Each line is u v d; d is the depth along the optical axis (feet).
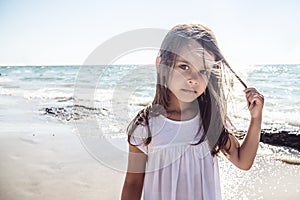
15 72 63.31
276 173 11.00
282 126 16.96
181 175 4.67
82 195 9.41
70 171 10.95
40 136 14.93
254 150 4.93
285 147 13.62
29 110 21.22
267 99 26.99
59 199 9.21
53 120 17.99
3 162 11.78
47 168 11.31
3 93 31.81
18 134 15.24
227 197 9.43
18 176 10.71
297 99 26.50
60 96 29.01
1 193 9.55
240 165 5.01
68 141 14.06
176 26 4.36
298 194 9.42
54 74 57.77
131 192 4.54
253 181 10.43
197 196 4.75
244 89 5.02
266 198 9.32
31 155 12.51
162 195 4.61
